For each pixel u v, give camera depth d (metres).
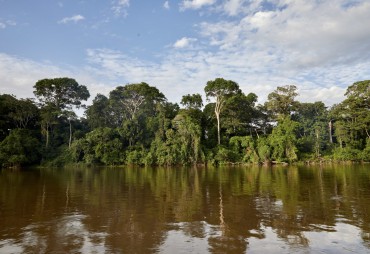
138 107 66.81
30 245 8.63
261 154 50.75
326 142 64.12
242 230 9.98
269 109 66.00
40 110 59.34
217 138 60.59
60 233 9.83
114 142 54.72
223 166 50.12
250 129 66.69
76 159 54.03
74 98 68.44
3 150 49.09
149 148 55.94
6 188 21.61
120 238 9.25
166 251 8.04
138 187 21.67
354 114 58.56
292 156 51.16
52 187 22.06
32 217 12.14
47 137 57.84
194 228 10.30
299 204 14.26
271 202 14.93
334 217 11.55
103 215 12.44
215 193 18.28
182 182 24.95
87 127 67.69
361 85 58.31
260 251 7.96
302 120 74.62
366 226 10.23
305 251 7.93
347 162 52.62
